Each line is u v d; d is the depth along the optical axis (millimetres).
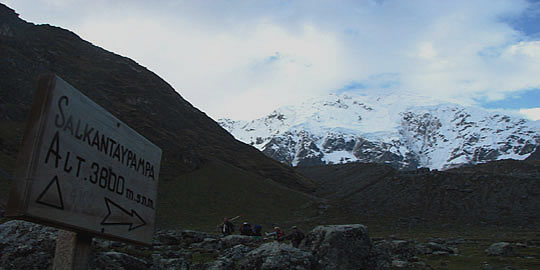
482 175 172875
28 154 5273
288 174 194625
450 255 30406
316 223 115000
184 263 17719
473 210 142750
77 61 191625
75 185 6098
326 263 17422
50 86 5566
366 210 140500
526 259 28672
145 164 8445
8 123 111438
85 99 6410
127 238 7590
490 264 25781
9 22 181875
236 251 22781
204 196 125625
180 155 150125
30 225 14969
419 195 160125
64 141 5848
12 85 127000
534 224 125562
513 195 152500
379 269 18234
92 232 6520
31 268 13578
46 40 191250
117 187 7297
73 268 6559
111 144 7164
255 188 142125
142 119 166875
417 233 98250
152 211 8648
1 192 65500
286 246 17703
